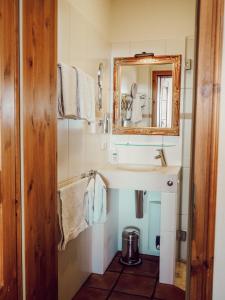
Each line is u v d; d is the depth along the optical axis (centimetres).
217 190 93
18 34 114
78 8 209
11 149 112
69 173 205
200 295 96
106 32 269
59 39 182
